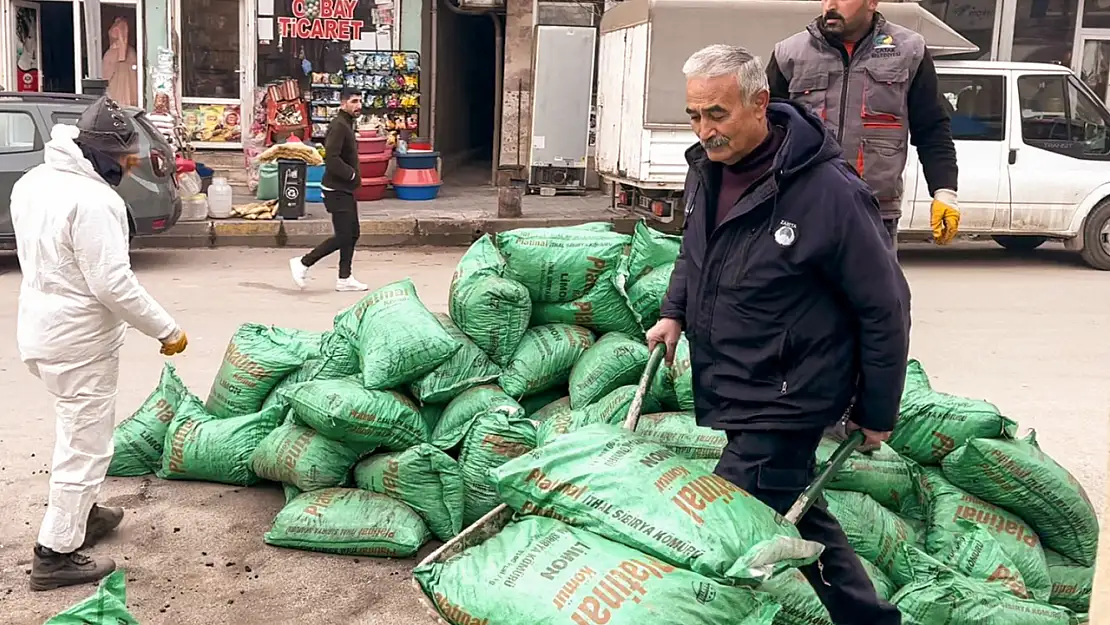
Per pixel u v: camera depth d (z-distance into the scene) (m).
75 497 4.13
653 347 3.49
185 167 13.50
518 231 5.18
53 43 16.89
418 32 16.69
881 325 3.04
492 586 2.85
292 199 13.64
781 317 3.11
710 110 2.97
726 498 2.91
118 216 4.01
